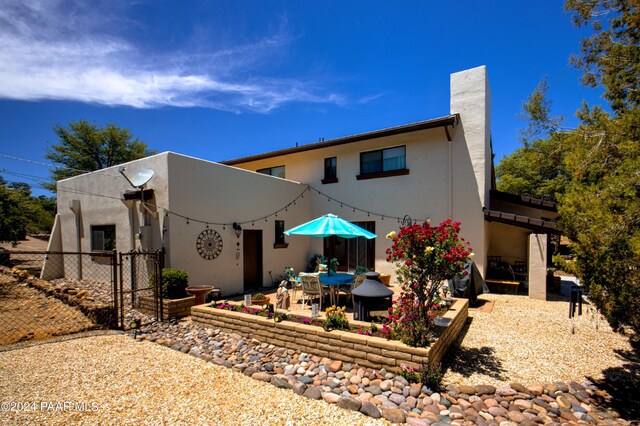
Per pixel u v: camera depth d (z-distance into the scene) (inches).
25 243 922.7
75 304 287.4
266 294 385.4
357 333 181.6
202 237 354.0
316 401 137.6
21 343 203.2
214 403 135.1
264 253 438.9
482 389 144.7
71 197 449.4
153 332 234.8
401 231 176.6
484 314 290.8
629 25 228.7
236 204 398.9
